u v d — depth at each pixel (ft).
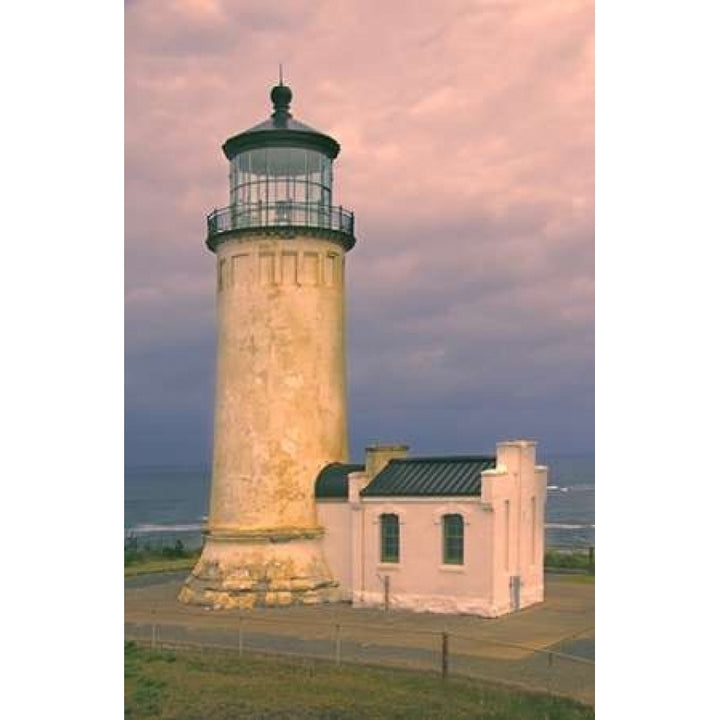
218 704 64.80
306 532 111.34
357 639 85.97
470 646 81.82
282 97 120.98
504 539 101.04
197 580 112.47
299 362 114.01
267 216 116.47
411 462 109.70
